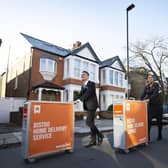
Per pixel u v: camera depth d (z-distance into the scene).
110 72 23.23
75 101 5.43
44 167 3.93
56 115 4.80
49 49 19.08
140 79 29.75
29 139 4.23
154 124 10.53
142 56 27.02
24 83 17.59
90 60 20.55
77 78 18.89
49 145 4.58
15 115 13.15
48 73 17.64
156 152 5.01
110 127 10.43
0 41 10.85
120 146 5.00
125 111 5.01
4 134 7.96
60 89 17.09
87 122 5.80
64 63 19.44
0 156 4.78
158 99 6.49
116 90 23.28
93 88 5.77
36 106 4.41
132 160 4.35
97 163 4.16
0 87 25.30
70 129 5.11
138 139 5.43
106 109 21.39
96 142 6.02
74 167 3.91
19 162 4.27
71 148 5.05
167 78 28.36
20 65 19.03
